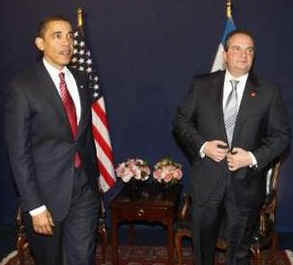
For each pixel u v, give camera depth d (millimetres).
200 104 3141
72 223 2945
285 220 5004
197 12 4852
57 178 2828
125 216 4113
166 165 4297
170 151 5051
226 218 3172
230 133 3074
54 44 2766
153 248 4727
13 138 2721
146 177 4164
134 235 5031
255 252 3609
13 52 5109
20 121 2717
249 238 3240
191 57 4914
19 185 2719
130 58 4992
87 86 3070
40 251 2918
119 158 5133
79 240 2941
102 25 4977
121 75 5023
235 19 4824
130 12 4934
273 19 4773
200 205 3180
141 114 5055
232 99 3074
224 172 3098
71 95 2926
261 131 3107
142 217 4086
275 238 4160
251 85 3080
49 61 2852
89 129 3004
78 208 2939
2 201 5320
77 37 4586
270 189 3998
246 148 3047
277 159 3947
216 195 3125
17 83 2766
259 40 4809
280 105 3113
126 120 5082
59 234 2898
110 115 5086
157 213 4055
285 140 3082
